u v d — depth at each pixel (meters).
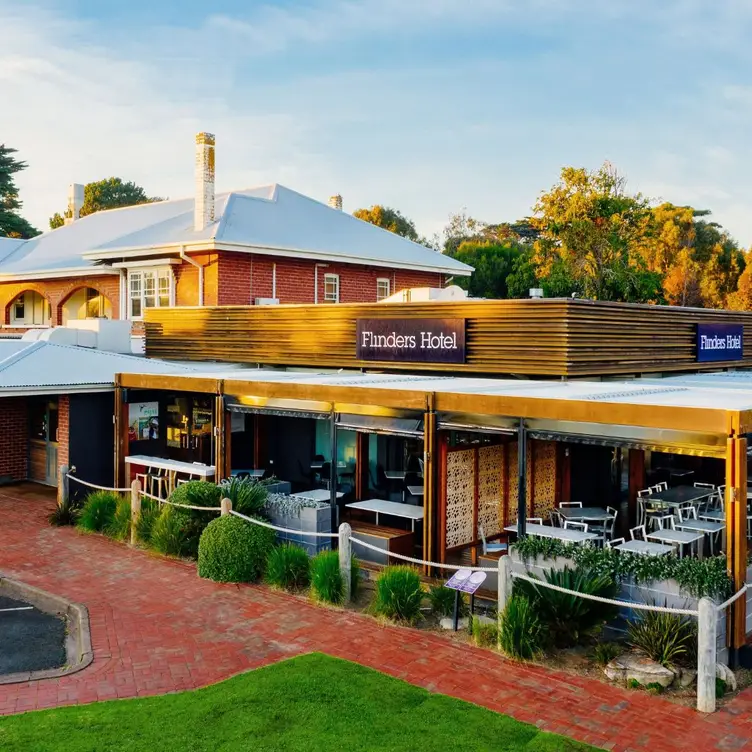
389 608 10.17
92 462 17.19
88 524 14.82
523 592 9.45
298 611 10.66
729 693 8.20
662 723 7.49
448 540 12.57
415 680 8.42
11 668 9.07
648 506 14.08
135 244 24.94
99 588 11.65
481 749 6.73
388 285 28.53
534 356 14.55
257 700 7.64
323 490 15.56
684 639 8.48
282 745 6.75
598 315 14.95
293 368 19.22
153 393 18.06
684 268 58.75
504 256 55.62
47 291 30.81
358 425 12.84
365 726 7.12
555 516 14.27
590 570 9.38
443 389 12.23
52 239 34.75
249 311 19.75
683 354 17.73
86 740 6.83
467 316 15.55
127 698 7.99
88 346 21.44
